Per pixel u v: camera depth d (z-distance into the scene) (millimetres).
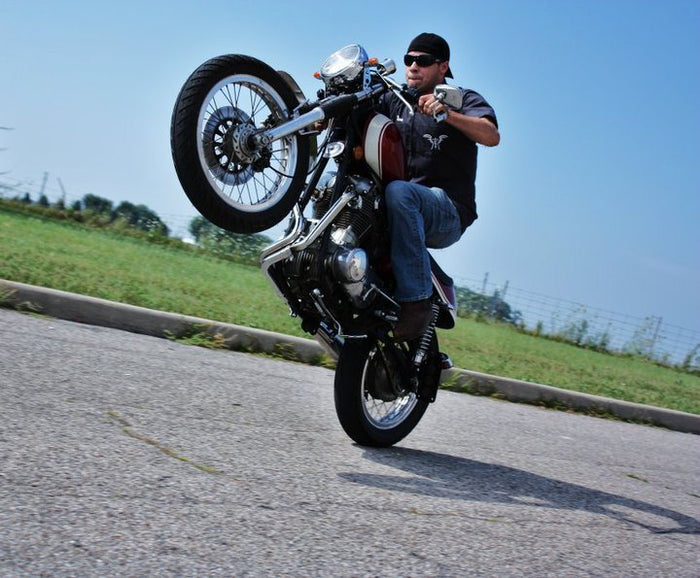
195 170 3297
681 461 5160
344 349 3725
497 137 3877
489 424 5031
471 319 17359
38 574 1870
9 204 14578
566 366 10141
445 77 4141
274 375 4859
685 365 16875
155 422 3246
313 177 3654
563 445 4809
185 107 3285
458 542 2609
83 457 2654
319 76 3740
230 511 2459
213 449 3059
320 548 2322
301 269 3502
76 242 10562
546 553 2682
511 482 3578
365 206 3605
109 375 3824
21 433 2762
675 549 3020
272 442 3369
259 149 3371
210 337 5438
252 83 3486
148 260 10406
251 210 3471
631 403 6926
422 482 3254
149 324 5246
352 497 2844
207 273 10477
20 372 3525
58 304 5023
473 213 4020
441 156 3945
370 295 3623
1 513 2133
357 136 3670
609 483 3986
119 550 2059
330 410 4266
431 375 4039
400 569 2295
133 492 2449
